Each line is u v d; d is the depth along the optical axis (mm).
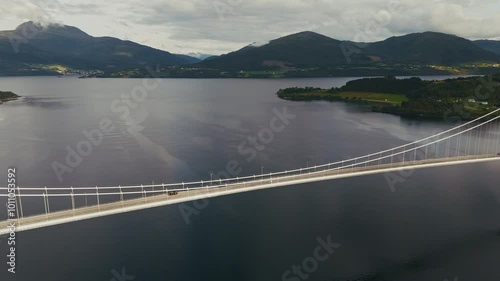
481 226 54781
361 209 60406
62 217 41656
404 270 44750
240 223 55375
